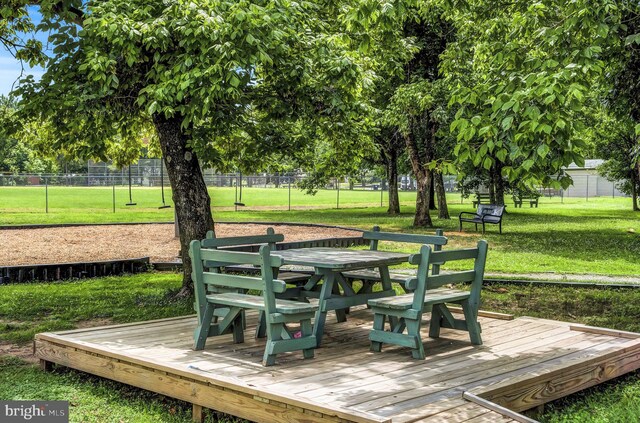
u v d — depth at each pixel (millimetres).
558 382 5410
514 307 10156
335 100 9250
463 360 5910
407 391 4883
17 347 7727
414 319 5887
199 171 10398
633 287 11703
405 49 18406
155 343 6461
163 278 13227
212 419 5133
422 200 25359
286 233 21203
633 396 5777
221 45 7633
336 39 9320
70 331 6965
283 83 9445
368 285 7863
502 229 24500
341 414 4199
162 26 7898
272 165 11844
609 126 27109
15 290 11695
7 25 11438
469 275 6539
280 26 8508
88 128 9633
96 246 17766
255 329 7191
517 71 6594
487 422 4281
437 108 20641
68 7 8570
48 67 8680
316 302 8531
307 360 5836
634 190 40125
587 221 29656
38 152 11812
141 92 8219
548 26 6828
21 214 28797
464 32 15281
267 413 4668
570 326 7383
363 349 6309
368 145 11883
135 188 58250
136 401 5648
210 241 6820
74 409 5430
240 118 9539
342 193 64688
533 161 5371
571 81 5777
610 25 6332
